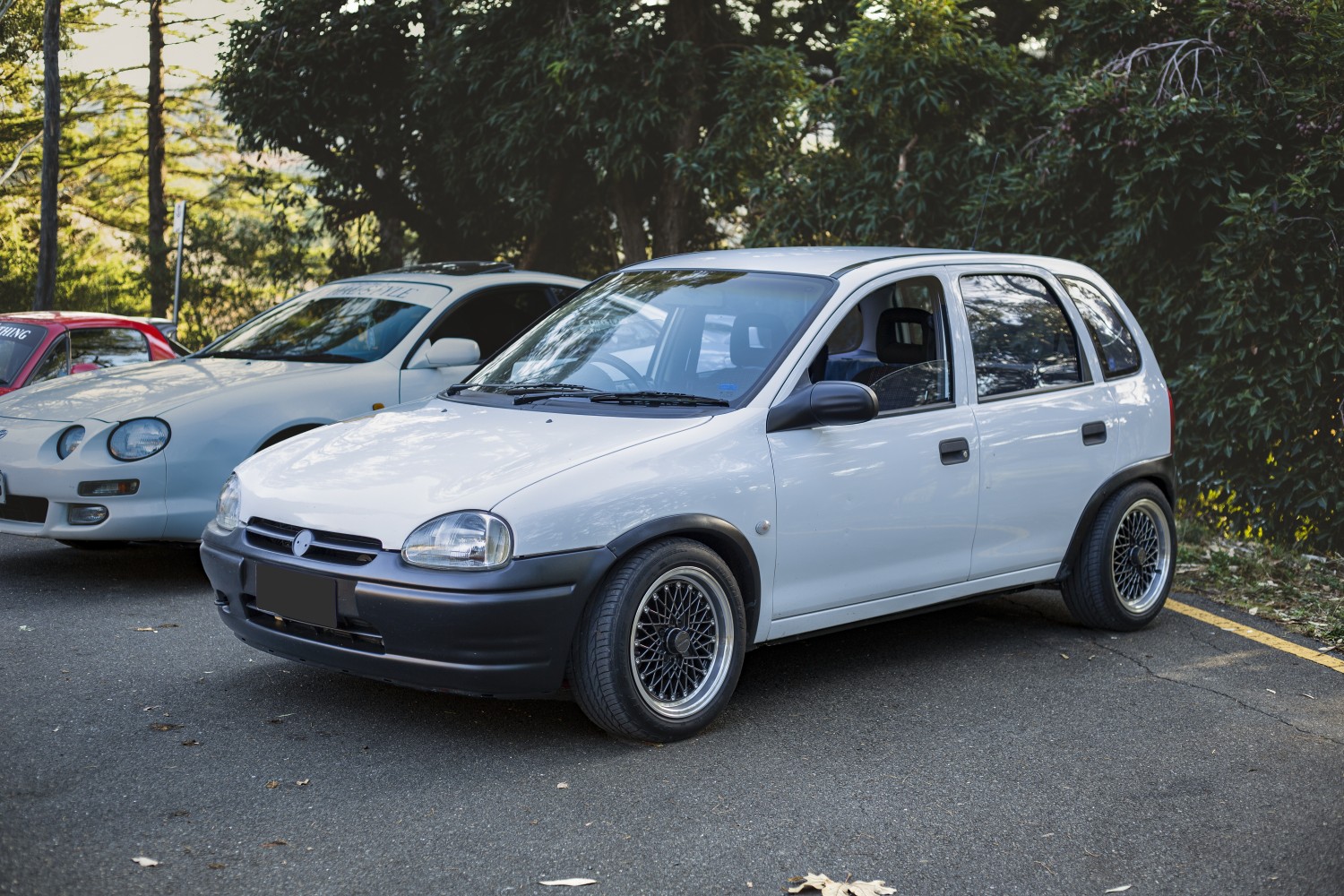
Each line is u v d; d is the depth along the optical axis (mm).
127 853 3428
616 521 4230
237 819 3686
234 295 25172
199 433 6418
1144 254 10789
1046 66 17203
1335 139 9641
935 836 3701
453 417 4918
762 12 18938
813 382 4922
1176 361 10914
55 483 6180
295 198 22938
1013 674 5387
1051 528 5734
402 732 4469
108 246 34000
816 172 13695
